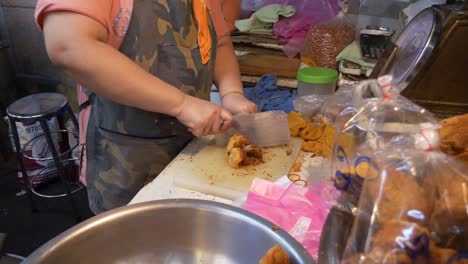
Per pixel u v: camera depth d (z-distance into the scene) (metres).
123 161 0.97
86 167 1.08
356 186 0.49
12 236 1.78
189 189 0.80
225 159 0.91
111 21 0.83
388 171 0.42
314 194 0.66
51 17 0.75
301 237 0.59
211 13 1.06
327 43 1.35
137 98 0.81
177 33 0.90
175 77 0.92
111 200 1.02
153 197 0.77
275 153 0.93
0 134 2.25
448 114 0.79
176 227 0.58
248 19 1.51
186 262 0.58
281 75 1.36
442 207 0.40
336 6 1.45
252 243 0.54
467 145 0.53
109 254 0.55
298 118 1.03
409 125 0.51
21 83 2.29
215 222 0.57
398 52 0.91
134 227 0.56
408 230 0.37
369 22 1.57
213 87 1.43
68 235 0.51
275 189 0.68
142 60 0.88
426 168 0.41
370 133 0.51
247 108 1.02
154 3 0.85
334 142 0.58
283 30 1.43
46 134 1.78
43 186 2.12
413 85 0.78
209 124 0.88
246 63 1.39
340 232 0.47
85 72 0.77
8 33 2.17
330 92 1.16
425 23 0.85
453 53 0.75
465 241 0.38
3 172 2.22
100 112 0.97
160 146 0.97
